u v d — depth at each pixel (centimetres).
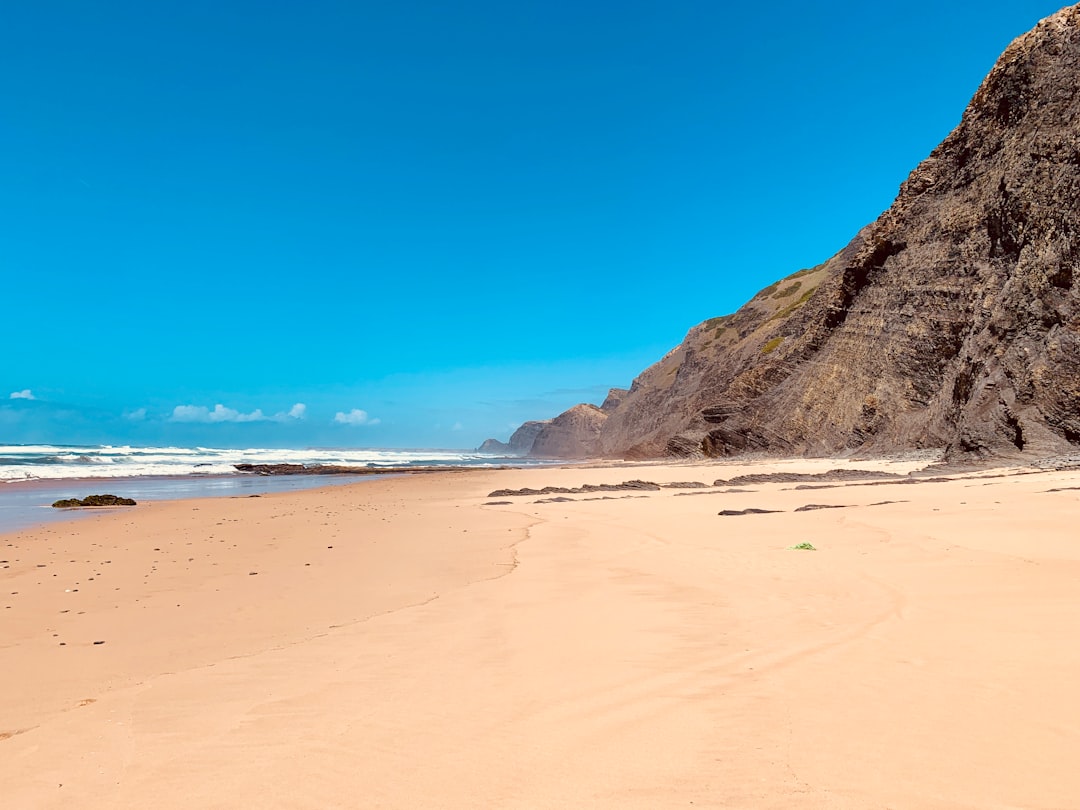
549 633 728
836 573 954
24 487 4294
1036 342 3569
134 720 514
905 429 4750
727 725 435
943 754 370
